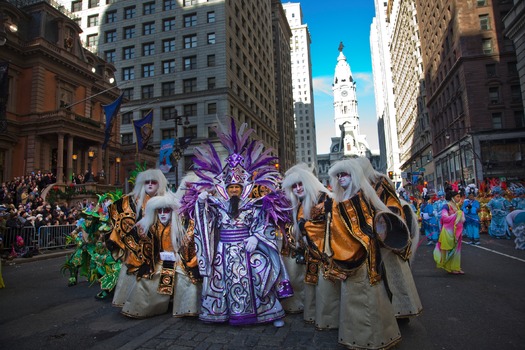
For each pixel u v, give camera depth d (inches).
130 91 1990.7
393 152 4060.0
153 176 203.2
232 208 179.6
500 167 1492.4
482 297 228.2
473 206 515.2
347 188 150.3
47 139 1256.8
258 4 2628.0
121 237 199.8
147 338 161.8
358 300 139.1
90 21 2111.2
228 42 1940.2
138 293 195.6
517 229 444.8
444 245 305.9
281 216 183.3
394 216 144.7
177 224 190.5
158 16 1991.9
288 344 150.7
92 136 1316.4
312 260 175.8
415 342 153.9
